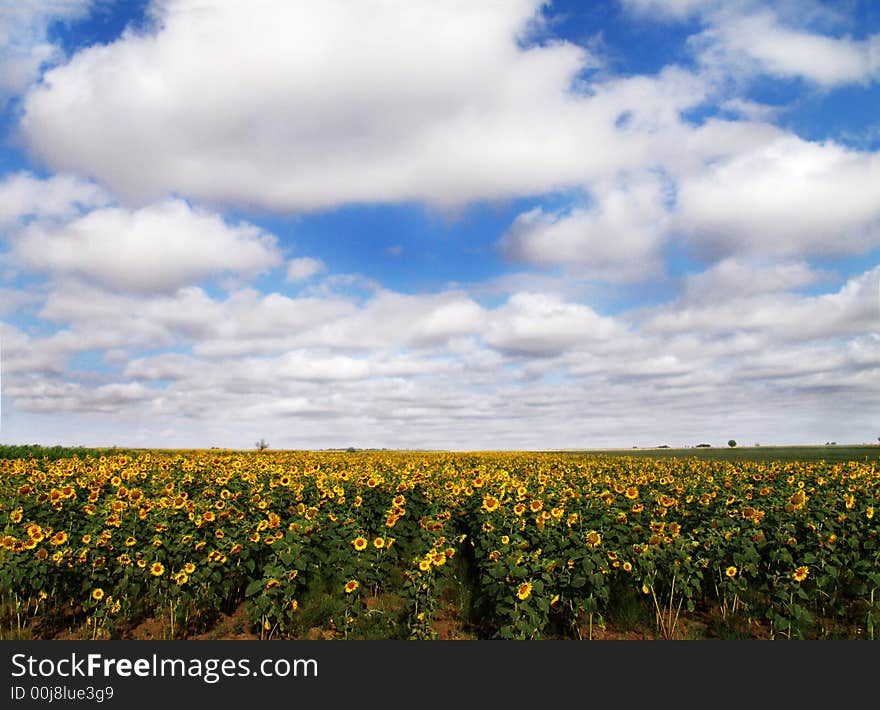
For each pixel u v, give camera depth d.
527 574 8.84
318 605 10.37
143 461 19.56
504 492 12.66
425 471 18.56
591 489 14.58
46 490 12.96
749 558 9.99
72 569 9.48
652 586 9.84
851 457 50.75
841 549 10.76
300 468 19.33
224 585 10.02
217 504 11.38
